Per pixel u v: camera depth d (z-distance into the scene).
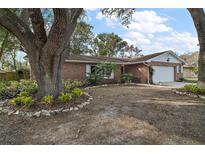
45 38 6.90
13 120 5.30
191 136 3.91
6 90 9.73
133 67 21.03
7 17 6.09
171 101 7.41
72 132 4.26
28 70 24.38
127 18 10.28
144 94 9.56
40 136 4.20
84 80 16.09
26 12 9.30
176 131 4.16
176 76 21.98
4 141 4.03
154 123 4.62
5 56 25.69
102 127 4.38
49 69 6.78
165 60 20.80
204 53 9.66
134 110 5.79
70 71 16.72
